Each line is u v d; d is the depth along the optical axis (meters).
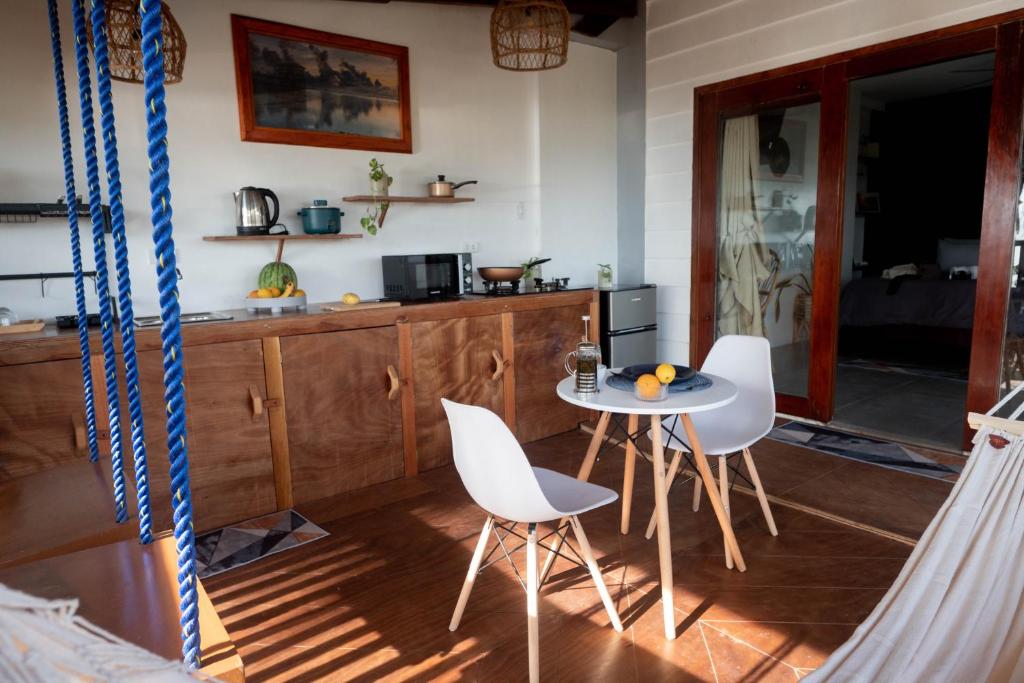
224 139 3.58
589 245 5.31
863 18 3.81
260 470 3.04
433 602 2.31
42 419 2.53
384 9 4.11
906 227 7.89
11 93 3.01
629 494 2.76
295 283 3.63
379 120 4.12
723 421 2.84
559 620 2.18
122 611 1.15
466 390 3.74
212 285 3.59
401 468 3.52
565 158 5.06
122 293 1.40
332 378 3.22
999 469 1.61
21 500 1.77
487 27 4.60
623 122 5.30
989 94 7.05
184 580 1.00
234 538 2.83
